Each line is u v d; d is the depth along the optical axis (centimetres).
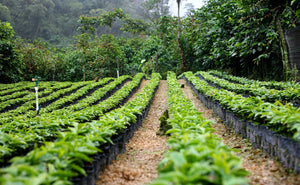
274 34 1149
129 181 372
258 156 431
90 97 1131
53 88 1709
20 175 230
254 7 1221
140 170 414
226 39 1723
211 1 2172
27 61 2536
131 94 1386
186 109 633
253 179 337
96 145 361
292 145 346
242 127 554
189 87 1644
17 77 2322
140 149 542
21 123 569
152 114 954
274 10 1193
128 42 3631
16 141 371
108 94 1380
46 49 2894
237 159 254
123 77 2086
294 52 1125
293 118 356
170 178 216
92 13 5741
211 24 2025
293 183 311
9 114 916
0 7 4897
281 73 1387
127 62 3044
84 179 303
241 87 970
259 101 558
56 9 6319
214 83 1334
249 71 1738
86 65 2572
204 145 281
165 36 3198
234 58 1764
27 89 1853
